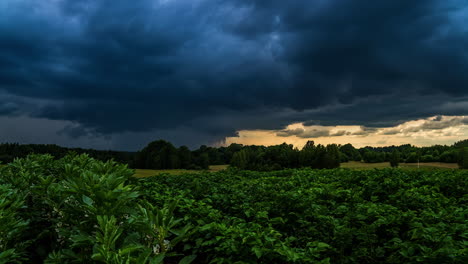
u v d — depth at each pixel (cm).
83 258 299
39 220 438
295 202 655
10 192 407
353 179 1097
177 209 627
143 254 241
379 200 870
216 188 842
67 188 372
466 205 767
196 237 507
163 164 5506
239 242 437
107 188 343
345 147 10600
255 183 986
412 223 512
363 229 535
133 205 387
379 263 496
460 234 465
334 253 524
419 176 1127
